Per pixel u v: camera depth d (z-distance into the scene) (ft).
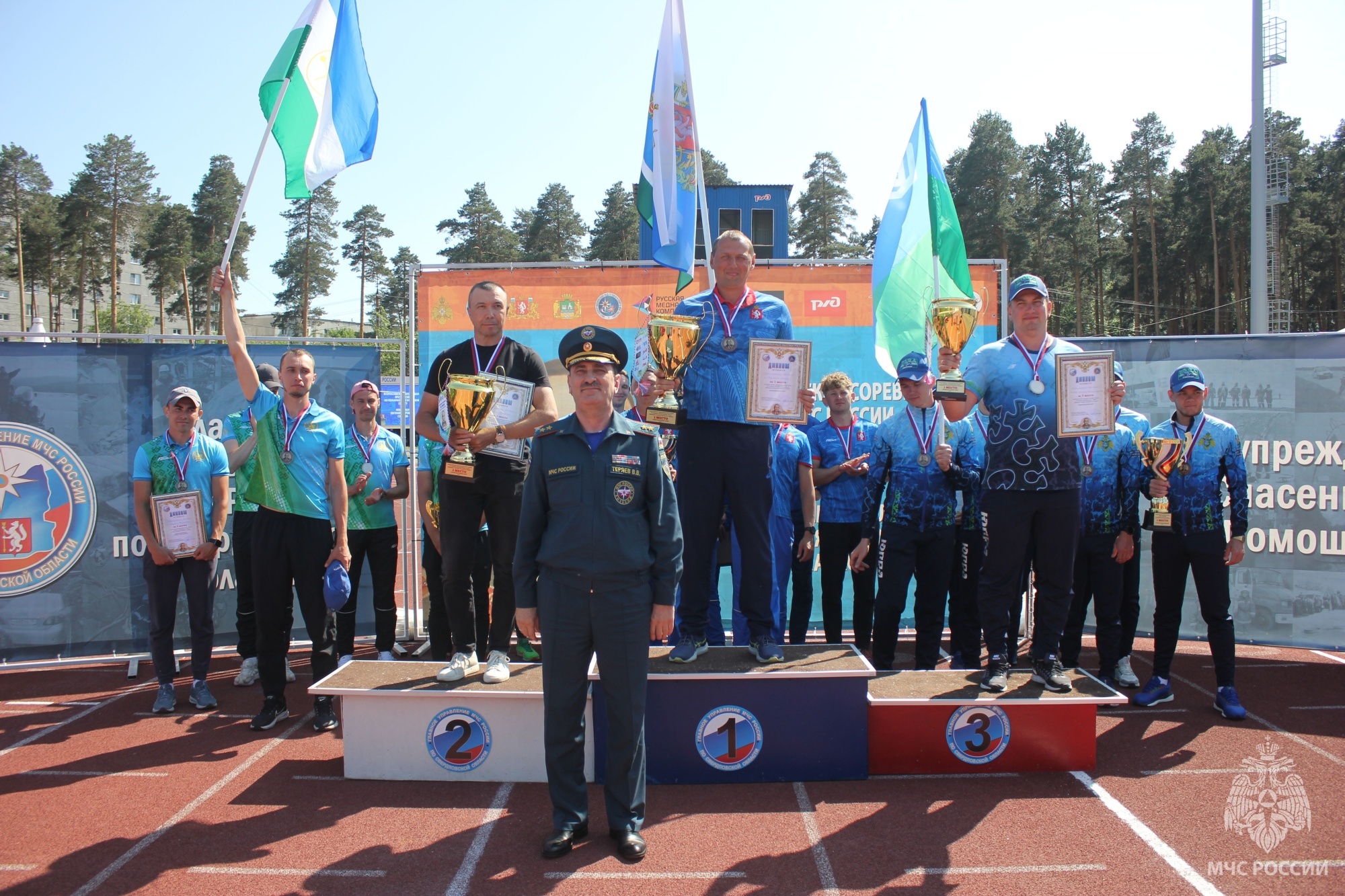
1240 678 19.94
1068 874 10.89
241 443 18.88
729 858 11.30
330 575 15.94
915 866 11.09
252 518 18.94
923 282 19.19
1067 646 18.42
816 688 13.67
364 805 12.98
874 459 17.70
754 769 13.64
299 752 15.23
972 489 17.79
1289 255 121.80
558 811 11.53
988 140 118.21
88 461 20.51
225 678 20.17
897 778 13.82
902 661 20.58
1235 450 17.03
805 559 19.34
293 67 16.87
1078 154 131.64
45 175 144.05
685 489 13.93
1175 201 123.34
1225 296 126.62
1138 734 15.88
